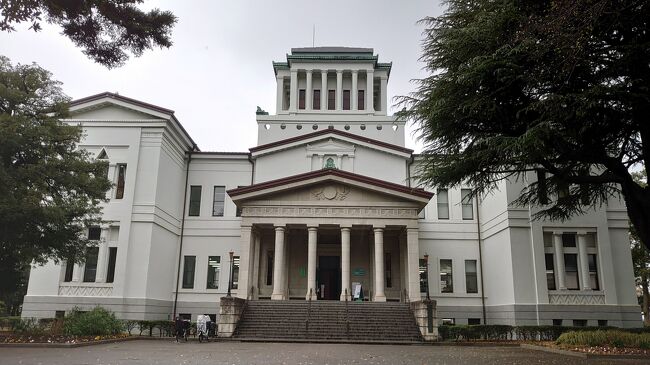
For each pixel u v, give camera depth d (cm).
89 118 3300
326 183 3269
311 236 3188
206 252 3675
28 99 2333
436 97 1619
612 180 1578
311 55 4503
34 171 2217
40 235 2345
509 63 1420
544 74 1408
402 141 4244
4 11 938
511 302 3020
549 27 1252
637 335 1925
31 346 1934
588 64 1395
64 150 2455
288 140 3772
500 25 1496
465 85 1538
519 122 1547
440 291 3569
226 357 1578
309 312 2814
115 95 3275
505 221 3130
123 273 3048
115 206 3161
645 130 1476
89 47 1135
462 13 1666
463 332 2688
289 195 3253
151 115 3300
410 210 3209
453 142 1703
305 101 4525
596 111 1403
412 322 2742
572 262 3055
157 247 3244
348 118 4325
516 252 3034
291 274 3625
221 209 3772
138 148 3253
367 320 2761
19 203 2116
